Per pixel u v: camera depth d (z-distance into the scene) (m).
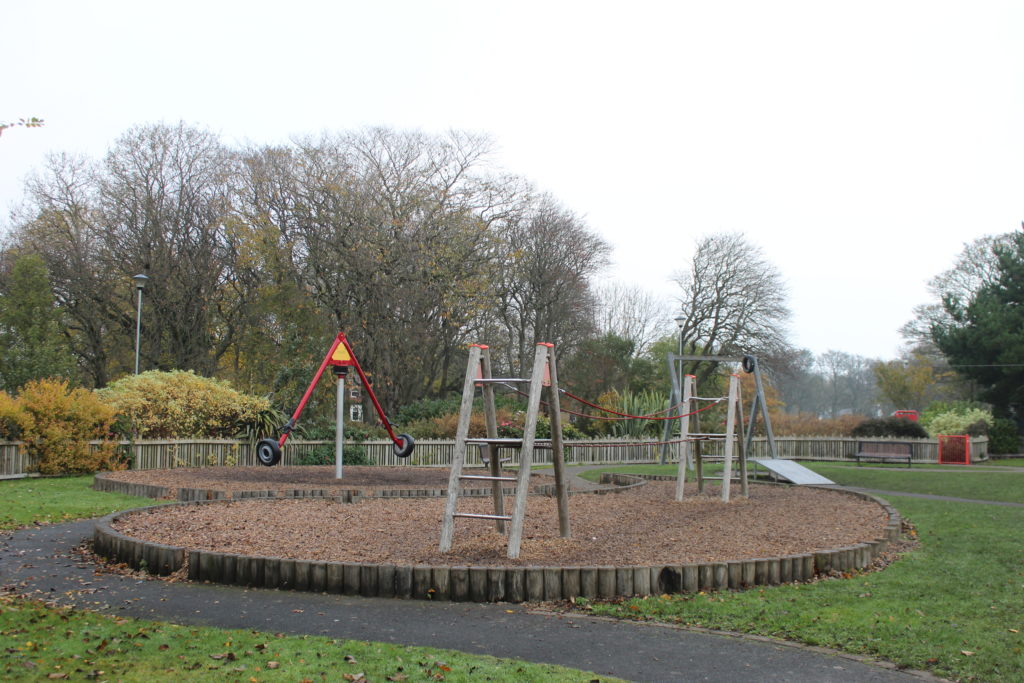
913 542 10.27
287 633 6.04
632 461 30.03
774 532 10.15
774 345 45.12
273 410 23.16
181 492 13.46
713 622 6.46
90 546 9.30
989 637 6.07
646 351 55.66
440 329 35.41
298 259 34.59
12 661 5.08
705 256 45.91
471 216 34.78
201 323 37.16
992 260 47.47
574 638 6.05
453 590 7.08
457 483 8.73
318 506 12.35
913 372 53.84
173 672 5.00
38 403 17.70
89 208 35.34
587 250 42.44
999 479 18.80
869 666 5.54
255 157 35.22
